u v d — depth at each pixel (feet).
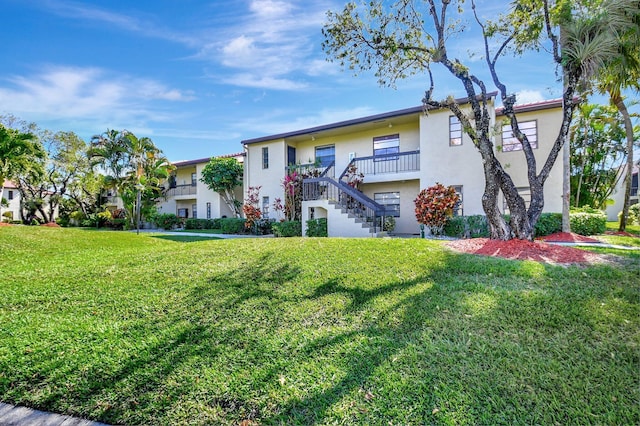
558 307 12.00
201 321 12.23
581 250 21.08
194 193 77.61
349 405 7.58
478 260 18.52
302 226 42.65
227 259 20.63
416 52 27.96
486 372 8.49
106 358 9.95
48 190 89.81
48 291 15.99
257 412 7.59
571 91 23.86
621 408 7.19
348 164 48.44
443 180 39.45
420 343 9.99
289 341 10.50
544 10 23.76
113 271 19.21
